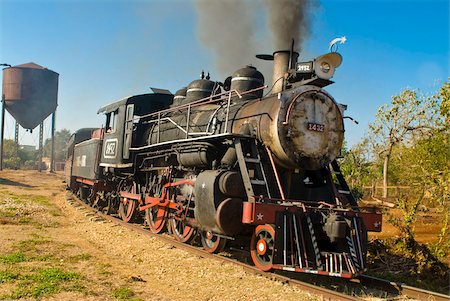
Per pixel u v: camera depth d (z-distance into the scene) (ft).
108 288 20.08
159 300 18.99
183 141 31.55
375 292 22.12
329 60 26.61
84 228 38.37
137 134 43.37
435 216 49.52
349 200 27.48
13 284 19.56
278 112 25.67
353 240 23.57
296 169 26.76
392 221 32.96
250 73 33.19
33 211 47.50
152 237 34.22
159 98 45.06
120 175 46.19
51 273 21.38
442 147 45.83
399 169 67.05
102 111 51.29
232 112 30.63
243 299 19.72
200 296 20.02
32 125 141.59
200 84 38.45
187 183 31.58
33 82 137.49
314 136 26.48
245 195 26.40
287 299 19.72
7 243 28.55
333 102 27.45
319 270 22.00
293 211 23.58
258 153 26.66
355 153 83.51
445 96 41.83
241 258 28.96
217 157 29.86
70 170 72.59
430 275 27.32
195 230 31.07
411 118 67.82
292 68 29.71
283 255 22.90
